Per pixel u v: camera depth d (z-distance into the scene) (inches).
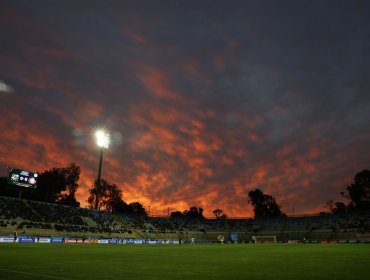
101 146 3777.1
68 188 4571.9
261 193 6299.2
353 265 721.6
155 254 1163.9
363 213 4367.6
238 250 1563.7
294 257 1004.6
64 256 959.6
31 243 2046.0
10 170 3009.4
